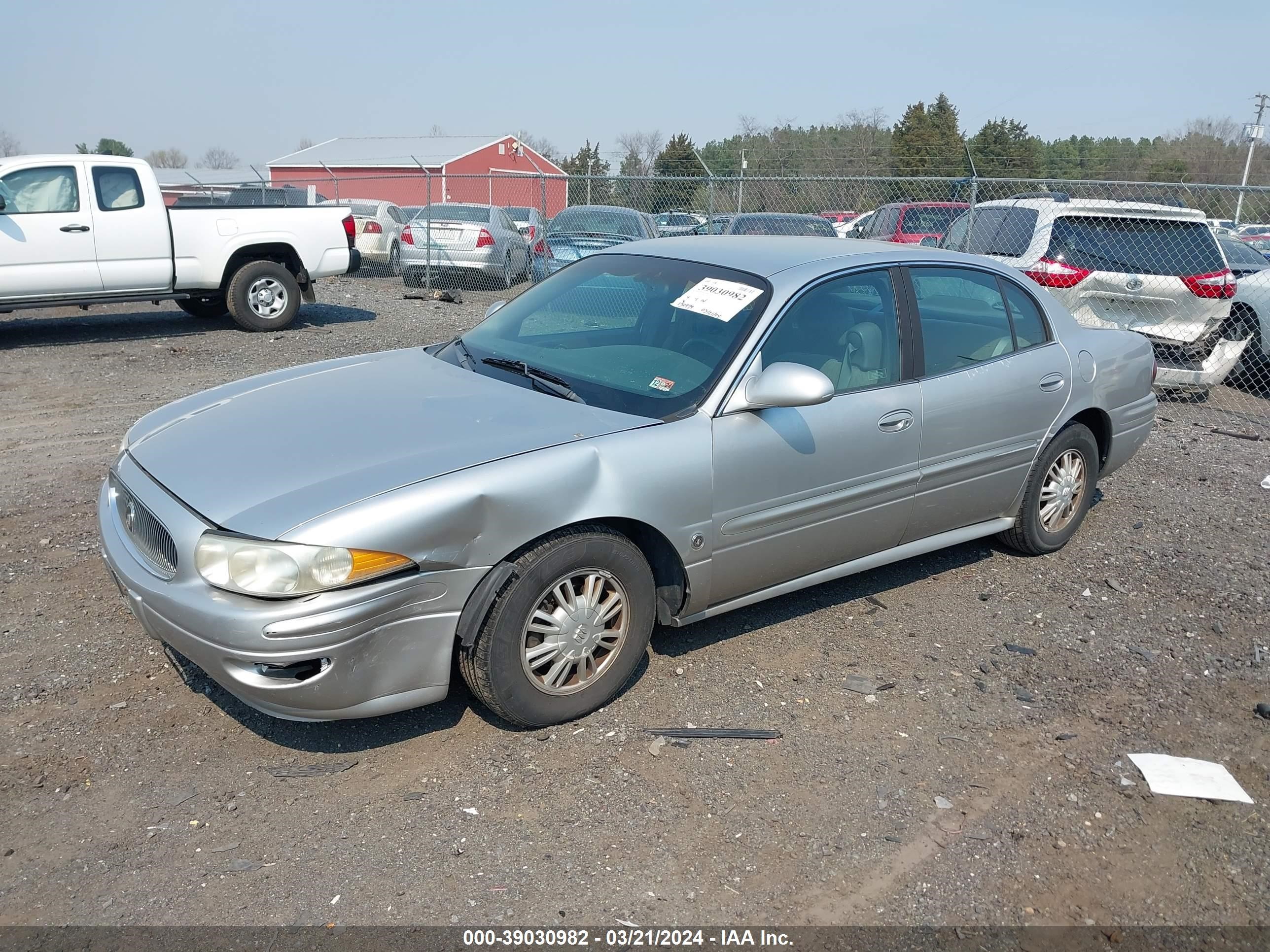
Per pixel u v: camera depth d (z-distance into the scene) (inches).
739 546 150.1
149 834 114.6
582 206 656.4
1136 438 217.8
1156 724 145.5
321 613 114.2
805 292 159.3
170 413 155.8
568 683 137.3
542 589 129.0
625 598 139.0
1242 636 174.2
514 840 115.0
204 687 145.3
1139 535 223.0
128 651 154.6
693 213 683.4
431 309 569.6
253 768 127.4
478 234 652.1
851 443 159.3
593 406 144.9
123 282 428.1
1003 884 111.5
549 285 188.5
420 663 124.0
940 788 128.0
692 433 141.7
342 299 601.6
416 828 116.6
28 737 131.7
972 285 185.9
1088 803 126.1
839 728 140.6
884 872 112.5
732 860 113.2
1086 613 181.5
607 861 112.2
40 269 409.1
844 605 181.3
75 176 414.3
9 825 115.1
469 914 103.6
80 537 200.5
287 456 130.0
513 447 130.3
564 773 127.8
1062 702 150.3
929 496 175.3
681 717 141.6
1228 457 296.4
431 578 121.4
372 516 116.6
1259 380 398.6
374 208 779.4
